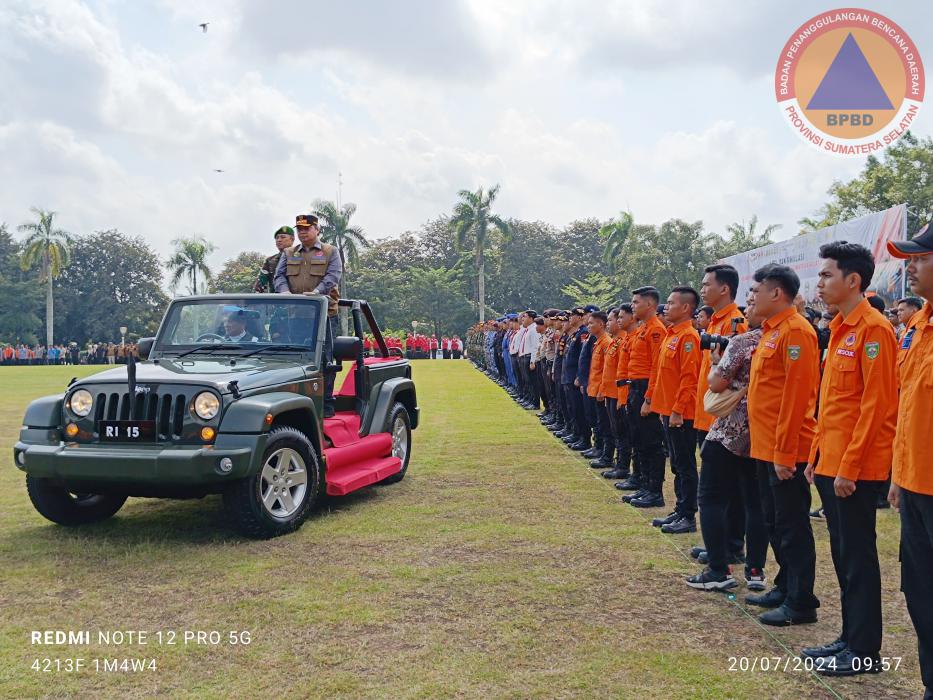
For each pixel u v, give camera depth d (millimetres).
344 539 5645
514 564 5039
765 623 4066
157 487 5348
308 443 6004
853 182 27375
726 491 4621
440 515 6395
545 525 6059
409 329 63406
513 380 18172
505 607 4262
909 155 25844
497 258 65625
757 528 4621
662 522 6039
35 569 4941
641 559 5160
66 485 5527
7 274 74000
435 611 4195
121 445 5430
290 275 7516
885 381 3369
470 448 10102
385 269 71562
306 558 5168
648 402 6527
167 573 4855
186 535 5773
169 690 3299
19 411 15484
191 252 49812
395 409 7855
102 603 4344
